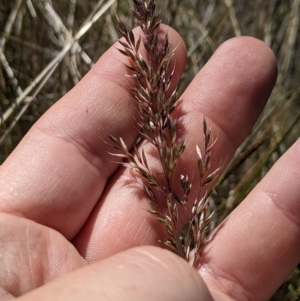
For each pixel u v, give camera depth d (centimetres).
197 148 10
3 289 8
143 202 11
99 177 11
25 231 9
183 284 7
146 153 11
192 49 16
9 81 15
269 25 17
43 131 11
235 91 11
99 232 11
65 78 15
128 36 10
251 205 10
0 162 15
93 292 6
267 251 10
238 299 10
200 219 10
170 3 16
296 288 12
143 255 7
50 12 15
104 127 11
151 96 10
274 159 15
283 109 14
